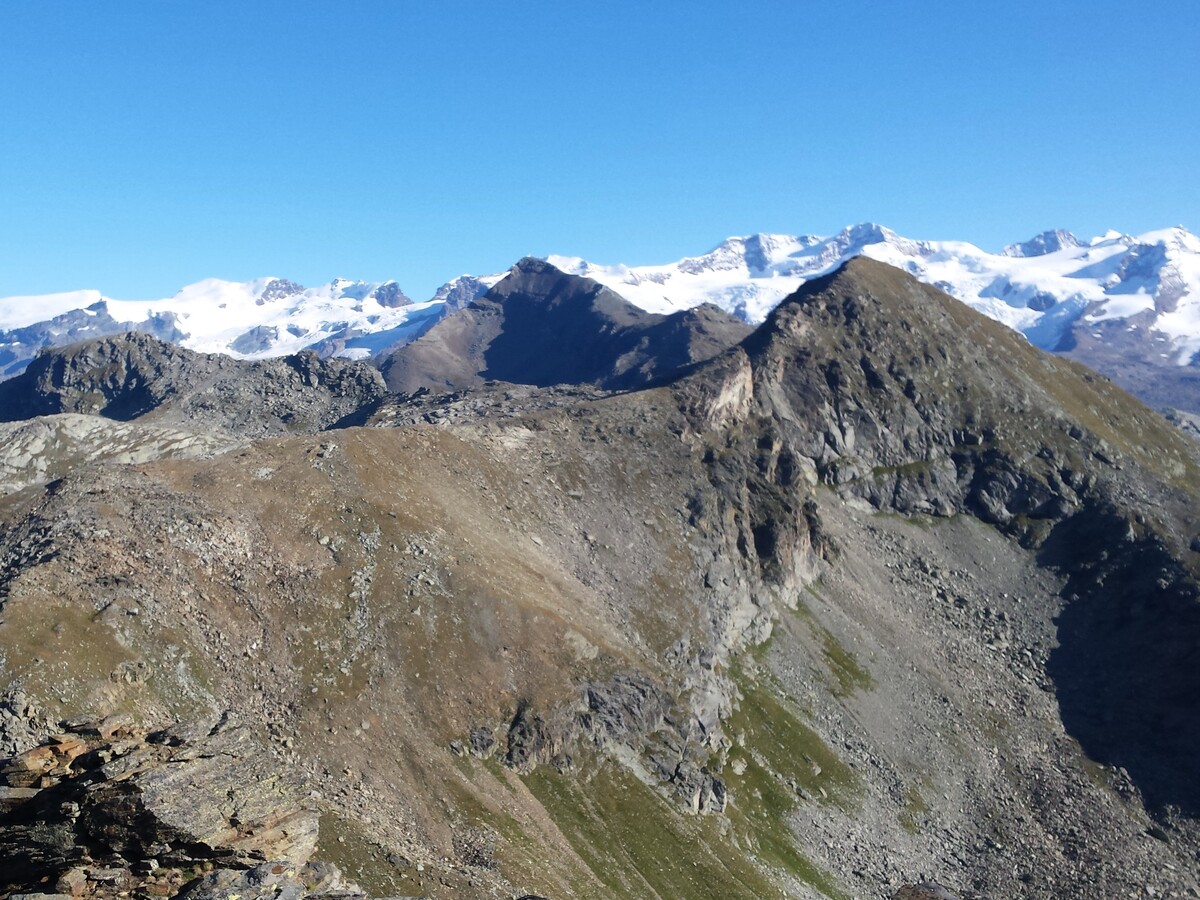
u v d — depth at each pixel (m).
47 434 186.38
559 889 89.44
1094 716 180.00
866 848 133.50
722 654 153.50
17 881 42.38
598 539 157.88
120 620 86.12
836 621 178.12
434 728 102.56
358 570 113.25
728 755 135.25
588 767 113.06
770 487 188.62
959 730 166.38
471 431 164.25
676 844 110.44
